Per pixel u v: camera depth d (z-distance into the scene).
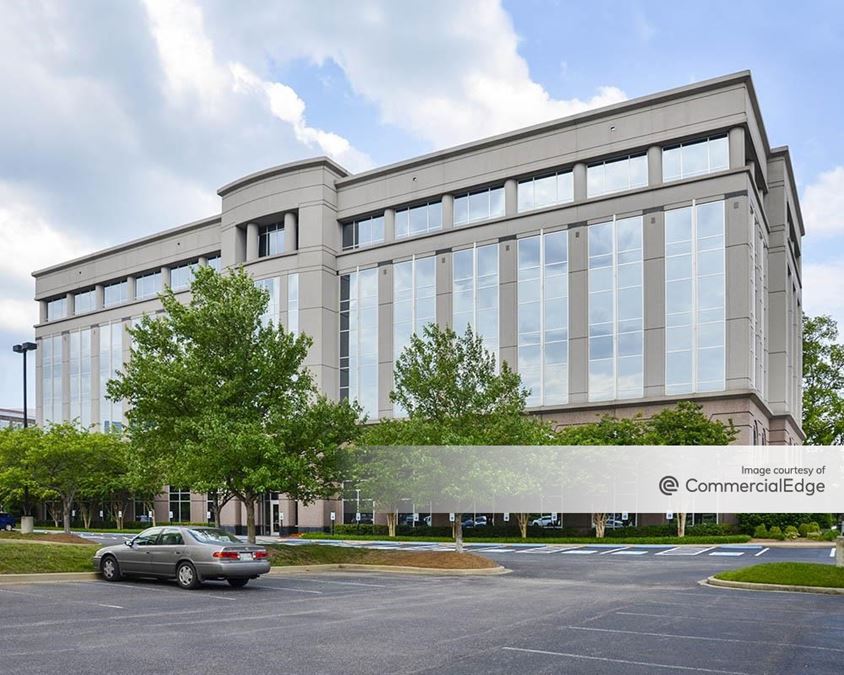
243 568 16.89
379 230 50.62
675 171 41.00
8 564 18.30
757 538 36.22
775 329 47.97
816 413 64.44
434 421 26.88
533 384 43.22
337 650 10.00
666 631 11.77
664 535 36.84
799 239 60.81
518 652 10.01
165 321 25.77
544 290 43.56
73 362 68.12
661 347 39.81
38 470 37.78
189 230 60.22
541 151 44.50
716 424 36.44
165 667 8.87
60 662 9.06
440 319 46.75
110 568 18.20
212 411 23.58
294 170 51.53
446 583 19.67
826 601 15.72
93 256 66.94
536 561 27.44
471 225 46.44
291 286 51.00
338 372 50.53
